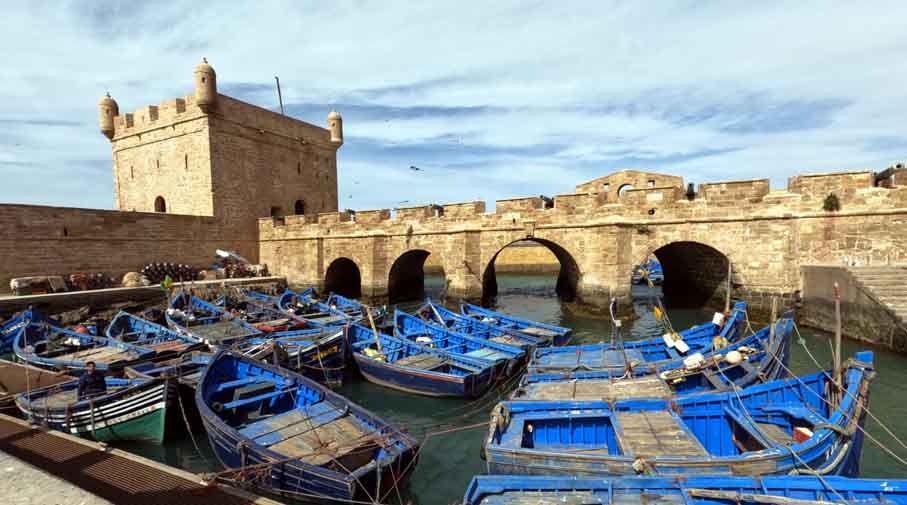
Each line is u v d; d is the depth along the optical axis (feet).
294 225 132.05
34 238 96.48
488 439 32.48
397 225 114.01
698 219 83.10
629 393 41.01
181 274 116.26
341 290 137.28
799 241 76.38
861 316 64.13
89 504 24.57
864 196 71.77
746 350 47.26
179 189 132.16
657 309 64.34
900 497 23.30
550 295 144.66
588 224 89.76
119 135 144.77
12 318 78.33
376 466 30.14
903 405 46.24
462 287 101.50
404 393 55.88
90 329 79.25
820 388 35.91
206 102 122.11
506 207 99.35
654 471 28.02
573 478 25.82
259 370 46.39
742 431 34.24
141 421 41.14
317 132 165.07
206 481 28.25
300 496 30.63
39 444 34.32
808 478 24.39
